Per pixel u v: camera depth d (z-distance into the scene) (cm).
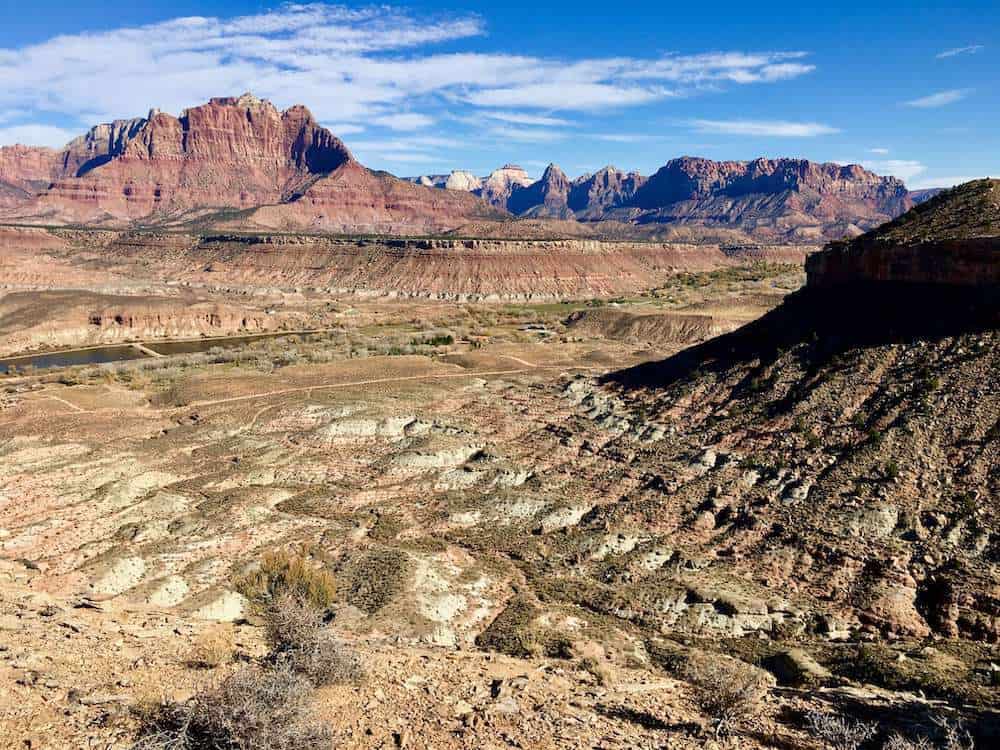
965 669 2952
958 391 4878
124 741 1498
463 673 2347
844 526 4222
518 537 4847
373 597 3703
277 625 2238
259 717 1476
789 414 5600
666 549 4475
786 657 3136
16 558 4431
